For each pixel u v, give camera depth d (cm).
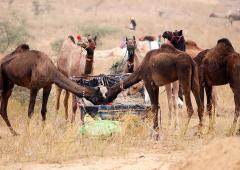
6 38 12569
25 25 15888
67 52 6025
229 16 19075
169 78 4675
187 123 4566
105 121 4747
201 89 4872
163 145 4366
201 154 2641
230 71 4666
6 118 5128
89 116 4981
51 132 4603
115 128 4616
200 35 14238
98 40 13925
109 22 19012
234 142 2600
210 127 4684
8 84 5228
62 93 6831
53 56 11588
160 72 4678
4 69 5159
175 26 17638
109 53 9812
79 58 5800
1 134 5069
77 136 4541
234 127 4584
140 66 4862
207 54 4838
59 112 6162
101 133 4569
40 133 4559
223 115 6053
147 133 4719
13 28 13238
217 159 2561
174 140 4475
